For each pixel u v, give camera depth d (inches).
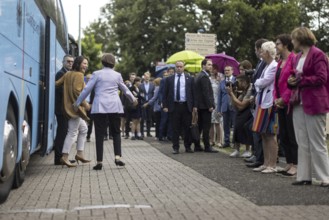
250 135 470.9
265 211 252.2
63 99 428.8
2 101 251.1
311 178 328.8
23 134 318.7
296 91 321.7
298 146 329.1
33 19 349.1
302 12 2085.4
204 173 386.3
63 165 444.5
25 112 327.3
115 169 415.5
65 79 430.0
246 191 307.6
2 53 251.4
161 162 463.5
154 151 576.1
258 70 396.2
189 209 257.8
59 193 305.1
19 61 297.9
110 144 673.0
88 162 458.3
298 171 330.3
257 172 390.6
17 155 292.4
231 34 1828.2
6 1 263.3
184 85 542.6
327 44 2118.6
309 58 315.0
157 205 267.7
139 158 500.7
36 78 366.6
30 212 251.1
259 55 398.0
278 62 364.2
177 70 544.1
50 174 388.2
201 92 549.0
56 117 447.5
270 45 373.1
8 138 267.0
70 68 454.6
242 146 623.5
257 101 382.9
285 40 351.6
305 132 324.5
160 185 333.1
